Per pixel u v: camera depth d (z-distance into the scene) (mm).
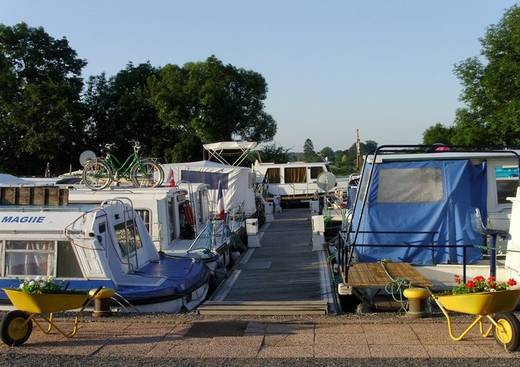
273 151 61500
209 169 25688
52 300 7883
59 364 7074
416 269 11953
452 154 13023
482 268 11805
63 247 11711
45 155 45250
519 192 10727
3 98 44875
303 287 13883
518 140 32031
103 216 12250
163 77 53219
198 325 8789
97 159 18578
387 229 12820
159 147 51875
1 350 7652
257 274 15977
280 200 38094
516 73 30906
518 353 7035
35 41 47344
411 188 12883
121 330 8547
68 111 45531
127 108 51219
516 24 30953
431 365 6703
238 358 7160
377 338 7832
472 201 12781
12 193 13609
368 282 10461
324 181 22000
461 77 33125
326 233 22547
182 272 13133
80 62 49438
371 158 13086
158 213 16344
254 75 57812
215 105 51938
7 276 11688
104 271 11625
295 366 6820
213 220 19672
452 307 7488
